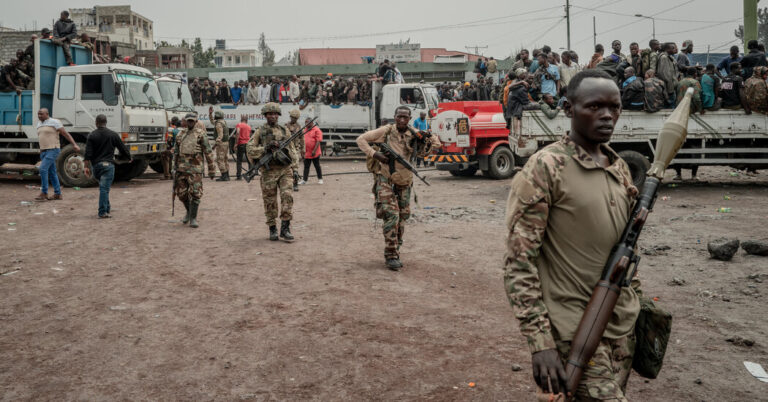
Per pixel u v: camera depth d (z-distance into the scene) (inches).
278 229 368.8
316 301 218.7
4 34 1100.5
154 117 645.9
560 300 82.9
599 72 84.6
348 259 287.0
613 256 80.7
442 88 1069.8
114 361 163.9
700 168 701.9
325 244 322.7
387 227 263.7
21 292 232.1
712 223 353.7
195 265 276.2
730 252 267.1
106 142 414.0
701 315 198.1
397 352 169.3
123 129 600.7
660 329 90.0
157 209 456.8
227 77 1844.2
